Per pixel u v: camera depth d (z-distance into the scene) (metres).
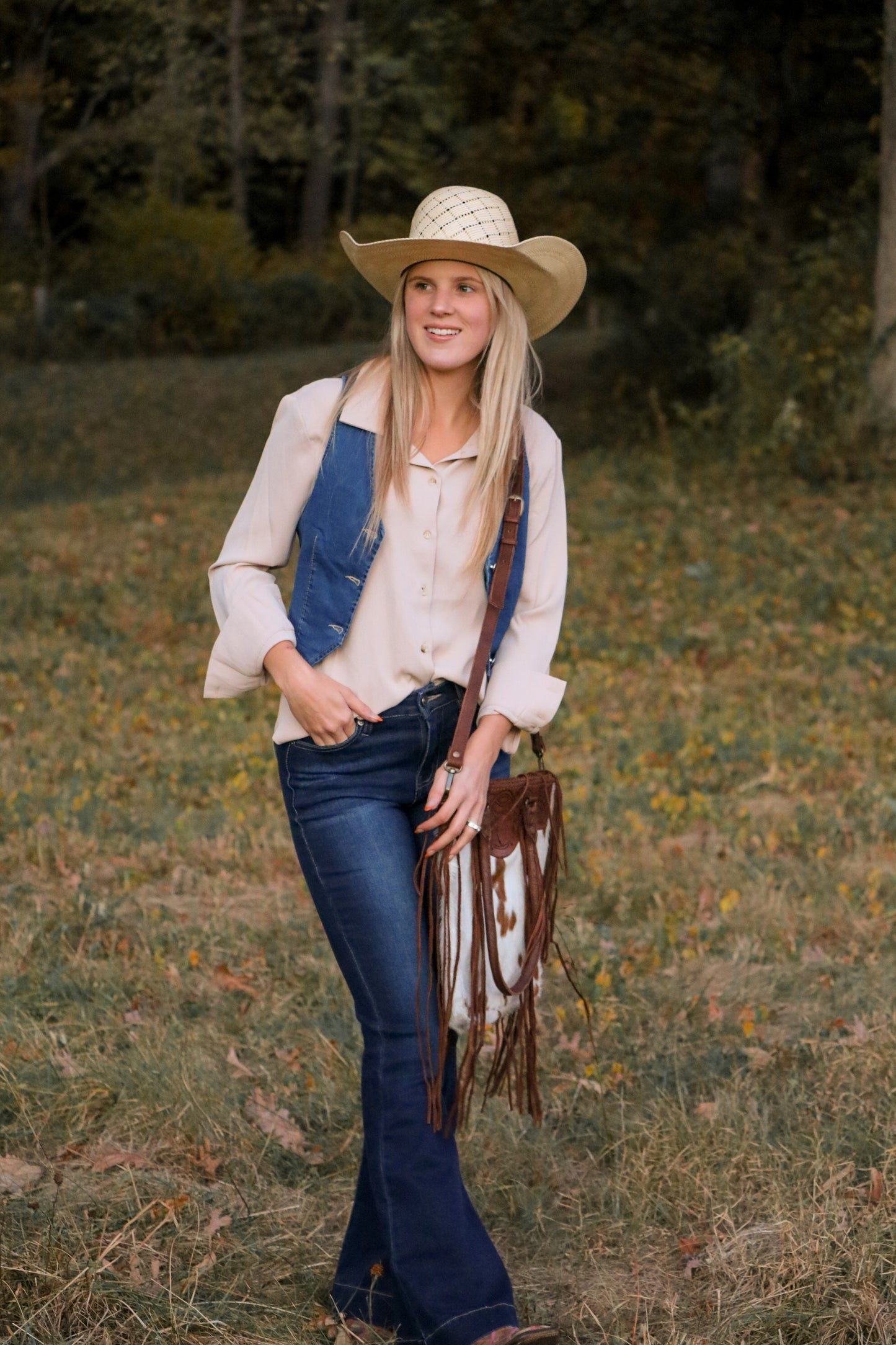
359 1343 3.82
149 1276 4.09
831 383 18.34
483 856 3.60
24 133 34.00
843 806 8.52
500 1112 4.98
